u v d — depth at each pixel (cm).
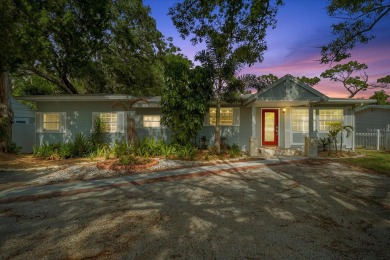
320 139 1324
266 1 746
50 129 1410
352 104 1350
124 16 1670
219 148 1183
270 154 1202
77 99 1317
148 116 1391
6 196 562
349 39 952
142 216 435
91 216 438
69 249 319
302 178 734
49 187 639
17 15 914
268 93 1145
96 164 939
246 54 1005
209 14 980
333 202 510
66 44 1132
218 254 302
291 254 302
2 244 336
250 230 373
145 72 1980
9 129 1234
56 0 993
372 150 1523
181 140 1147
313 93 1152
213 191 600
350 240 341
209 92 1180
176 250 312
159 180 721
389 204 496
